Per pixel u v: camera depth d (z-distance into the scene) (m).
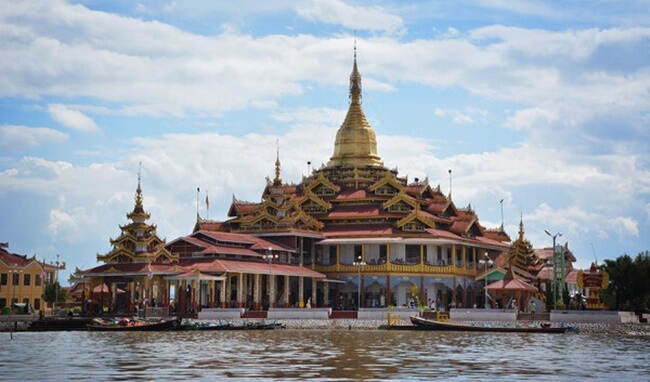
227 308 132.75
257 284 139.12
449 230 161.25
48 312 164.50
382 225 155.38
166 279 132.62
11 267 163.38
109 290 137.38
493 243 166.75
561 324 122.12
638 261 143.12
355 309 149.38
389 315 123.06
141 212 134.38
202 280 136.88
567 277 182.50
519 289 137.62
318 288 154.12
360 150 170.88
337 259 152.88
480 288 158.38
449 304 153.12
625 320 124.44
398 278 148.38
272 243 149.25
